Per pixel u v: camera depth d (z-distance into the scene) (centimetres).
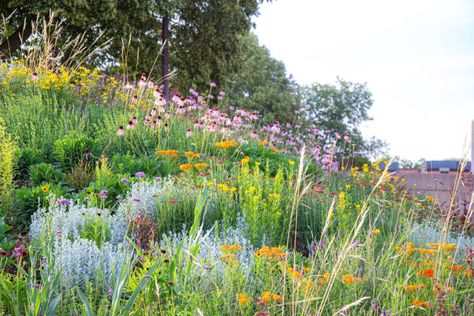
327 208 615
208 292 377
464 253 505
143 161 825
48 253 397
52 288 341
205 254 458
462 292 366
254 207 545
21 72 1148
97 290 387
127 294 381
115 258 428
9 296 350
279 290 367
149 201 598
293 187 679
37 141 838
